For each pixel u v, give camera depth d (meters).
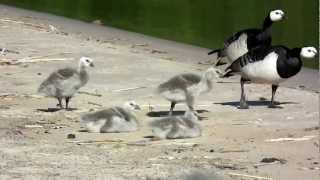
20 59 23.67
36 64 23.20
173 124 15.06
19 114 17.17
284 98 20.17
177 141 14.91
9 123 16.22
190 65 24.78
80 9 38.69
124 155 13.64
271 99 19.19
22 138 14.90
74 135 15.19
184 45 30.42
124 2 41.44
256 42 20.67
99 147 14.28
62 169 12.42
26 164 12.71
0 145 14.19
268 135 15.38
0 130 15.55
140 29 33.84
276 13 20.75
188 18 36.81
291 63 18.27
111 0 41.91
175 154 13.76
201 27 34.75
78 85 17.64
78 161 13.05
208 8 39.47
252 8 38.97
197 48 29.86
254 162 13.26
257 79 18.59
